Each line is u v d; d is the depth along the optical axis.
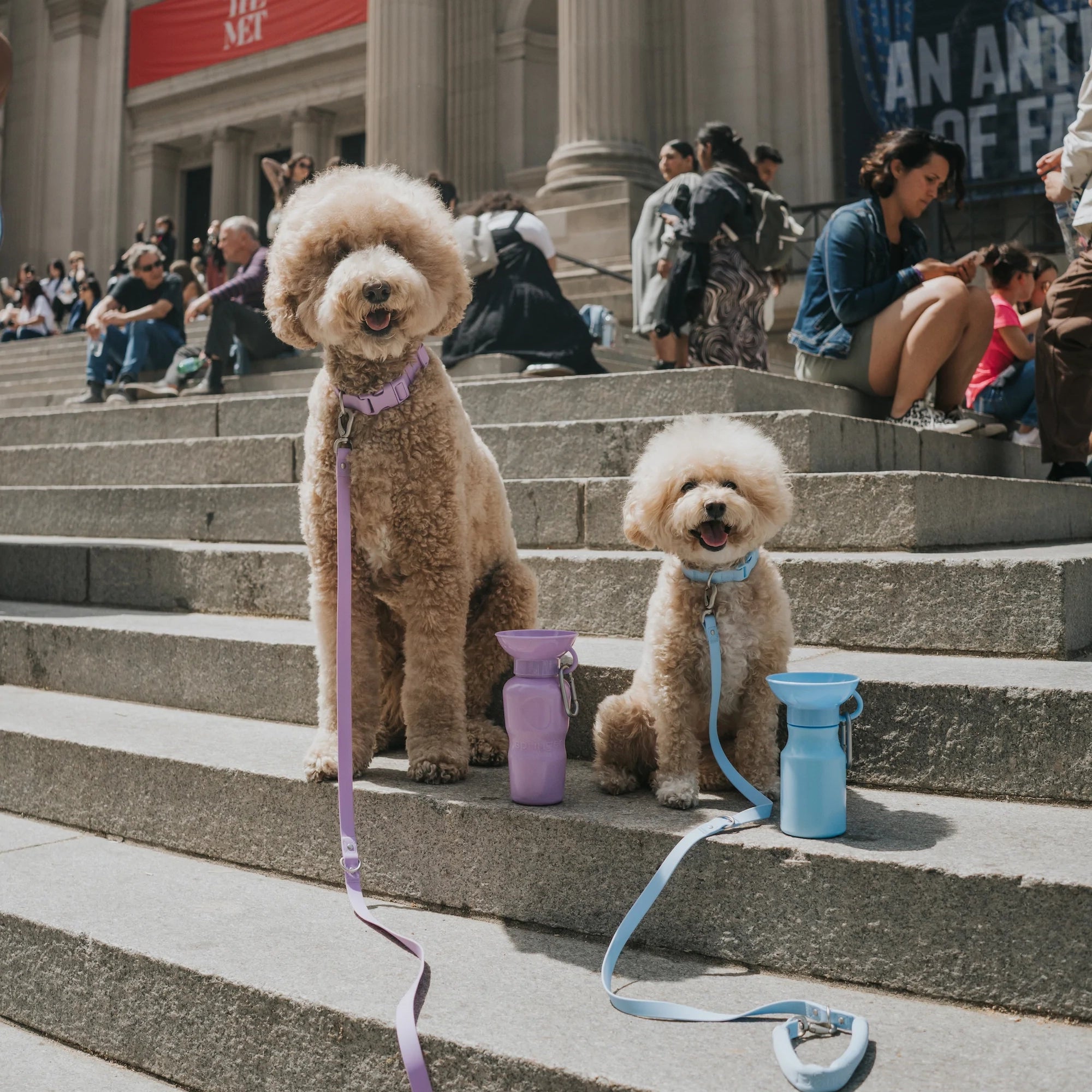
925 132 4.92
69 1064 2.33
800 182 13.68
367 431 2.72
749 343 6.29
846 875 2.07
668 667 2.49
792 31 13.77
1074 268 4.60
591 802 2.51
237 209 20.62
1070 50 11.88
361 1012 2.00
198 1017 2.19
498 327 6.32
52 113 22.19
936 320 4.76
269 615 4.16
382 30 14.58
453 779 2.71
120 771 3.08
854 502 3.49
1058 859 2.02
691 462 2.44
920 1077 1.71
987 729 2.46
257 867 2.81
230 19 20.09
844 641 3.12
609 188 11.91
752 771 2.51
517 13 15.50
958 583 2.94
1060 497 4.64
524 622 3.14
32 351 14.57
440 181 7.19
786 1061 1.73
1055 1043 1.82
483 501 3.02
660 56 14.17
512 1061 1.82
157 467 5.65
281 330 2.79
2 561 5.14
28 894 2.63
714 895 2.20
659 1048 1.84
